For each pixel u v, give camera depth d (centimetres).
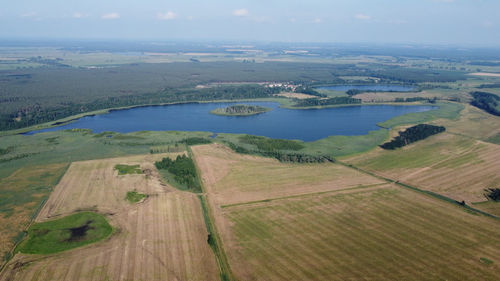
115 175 13688
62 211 10769
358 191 12400
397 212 10800
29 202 11344
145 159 15700
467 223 10150
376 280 7638
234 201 11594
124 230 9688
